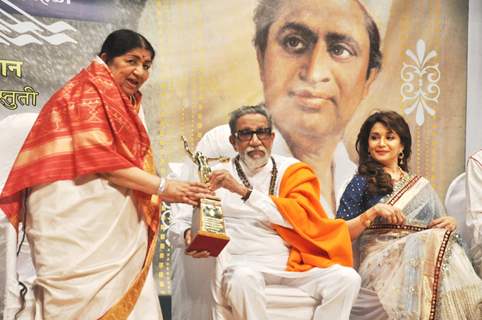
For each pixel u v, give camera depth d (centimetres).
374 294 479
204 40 506
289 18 522
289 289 418
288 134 518
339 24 530
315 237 437
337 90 527
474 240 524
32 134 378
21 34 465
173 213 452
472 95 556
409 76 544
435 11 551
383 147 520
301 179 450
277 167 455
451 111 551
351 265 441
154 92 495
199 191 388
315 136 521
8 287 365
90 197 366
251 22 516
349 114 529
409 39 545
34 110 464
